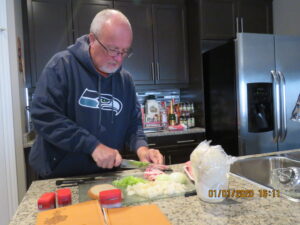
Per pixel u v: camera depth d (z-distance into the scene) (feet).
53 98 3.33
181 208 2.29
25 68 7.37
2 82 6.31
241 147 7.10
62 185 3.04
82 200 2.53
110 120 3.80
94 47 3.34
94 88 3.58
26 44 7.39
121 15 3.17
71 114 3.57
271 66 7.35
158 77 8.34
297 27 8.29
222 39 8.36
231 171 3.80
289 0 8.52
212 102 8.35
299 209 2.23
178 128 7.99
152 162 3.40
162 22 8.36
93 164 3.76
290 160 4.01
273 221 2.01
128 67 8.00
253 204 2.35
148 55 8.21
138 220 1.99
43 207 2.29
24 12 7.38
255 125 7.17
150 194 2.55
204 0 8.09
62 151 3.59
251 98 7.12
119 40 3.06
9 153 6.42
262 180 4.01
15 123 6.47
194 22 8.35
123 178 3.08
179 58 8.60
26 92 7.53
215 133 8.25
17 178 6.50
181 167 3.59
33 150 3.73
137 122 4.18
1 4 6.18
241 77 7.04
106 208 2.24
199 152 2.47
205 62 8.63
